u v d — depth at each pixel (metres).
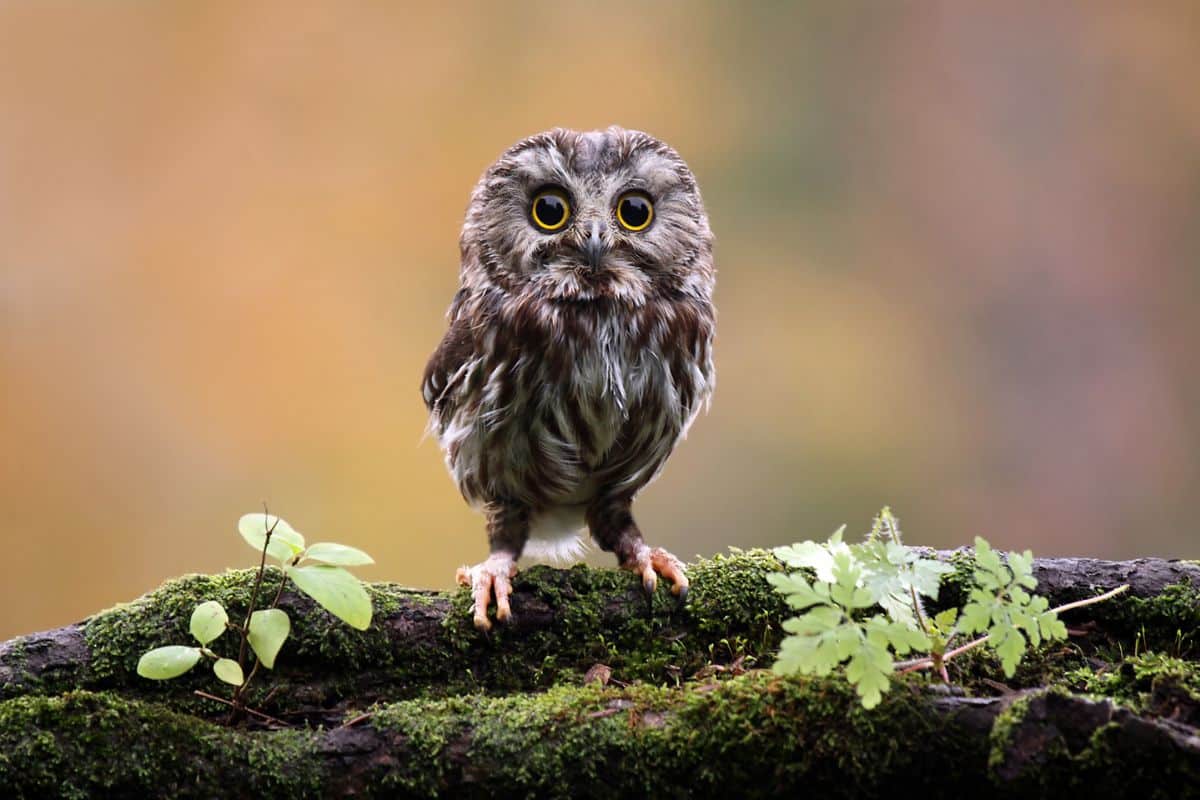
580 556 3.60
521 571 3.47
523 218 3.54
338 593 3.41
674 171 3.55
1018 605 3.40
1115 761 3.35
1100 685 3.42
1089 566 3.47
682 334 3.54
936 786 3.38
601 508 3.55
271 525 3.43
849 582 3.38
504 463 3.54
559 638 3.46
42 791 3.39
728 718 3.39
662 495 5.69
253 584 3.46
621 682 3.46
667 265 3.54
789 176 6.76
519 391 3.52
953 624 3.44
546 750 3.40
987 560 3.40
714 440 5.87
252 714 3.44
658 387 3.53
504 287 3.54
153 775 3.39
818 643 3.37
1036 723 3.36
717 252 6.60
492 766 3.40
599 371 3.52
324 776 3.40
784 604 3.47
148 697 3.44
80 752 3.39
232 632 3.45
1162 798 3.35
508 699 3.42
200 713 3.44
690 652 3.47
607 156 3.54
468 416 3.53
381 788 3.40
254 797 3.40
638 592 3.47
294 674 3.45
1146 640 3.46
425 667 3.46
